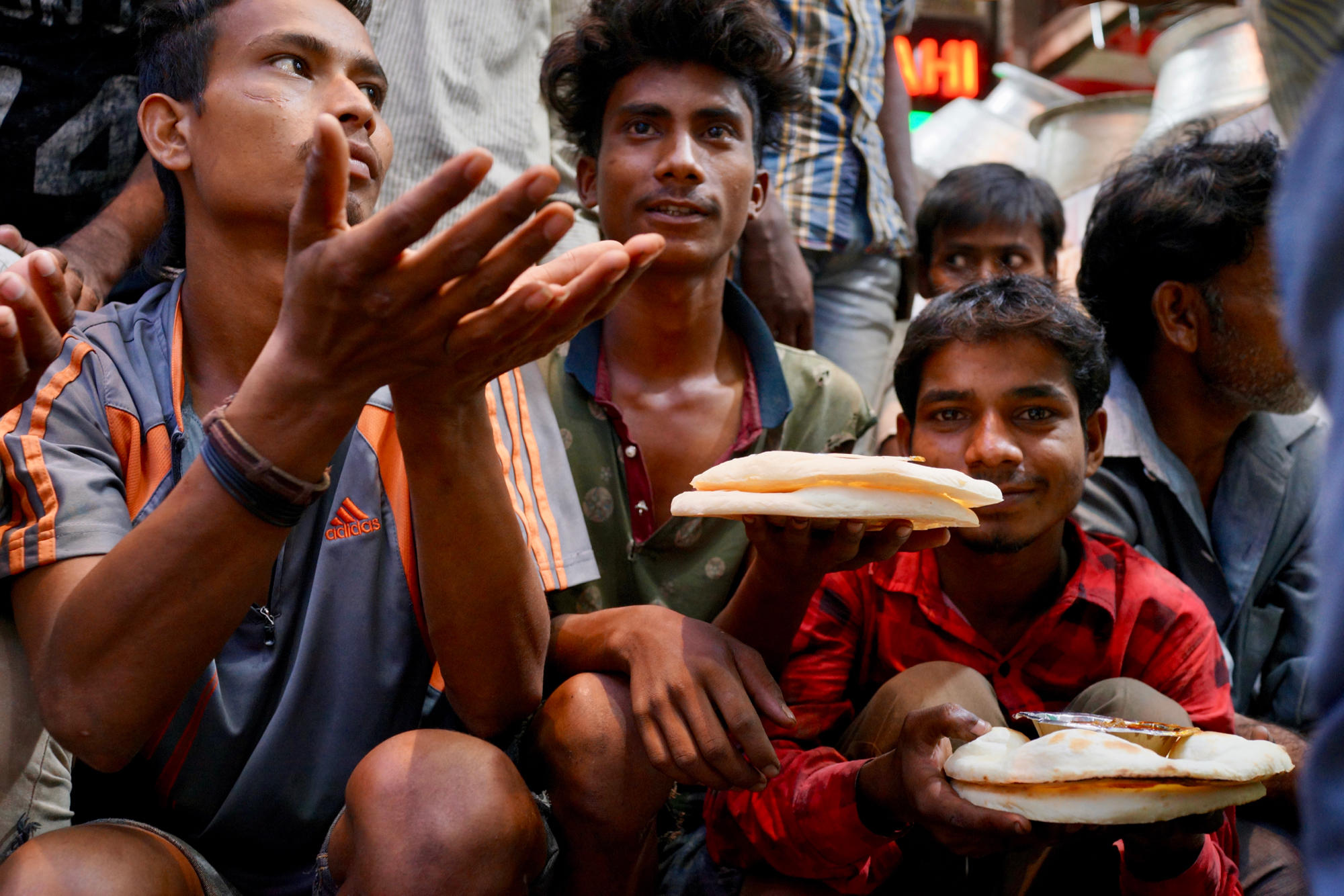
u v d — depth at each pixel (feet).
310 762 5.25
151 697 4.25
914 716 4.87
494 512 4.66
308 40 5.54
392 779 4.52
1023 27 23.75
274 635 5.28
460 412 4.32
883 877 5.94
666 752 5.00
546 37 9.99
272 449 3.99
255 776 5.12
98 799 5.34
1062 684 6.51
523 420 6.30
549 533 6.03
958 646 6.59
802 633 6.58
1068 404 6.34
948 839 4.61
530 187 3.28
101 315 5.67
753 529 4.90
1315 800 2.23
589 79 7.91
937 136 16.84
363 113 5.57
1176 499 8.29
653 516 7.32
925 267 12.41
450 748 4.66
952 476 4.71
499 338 3.77
